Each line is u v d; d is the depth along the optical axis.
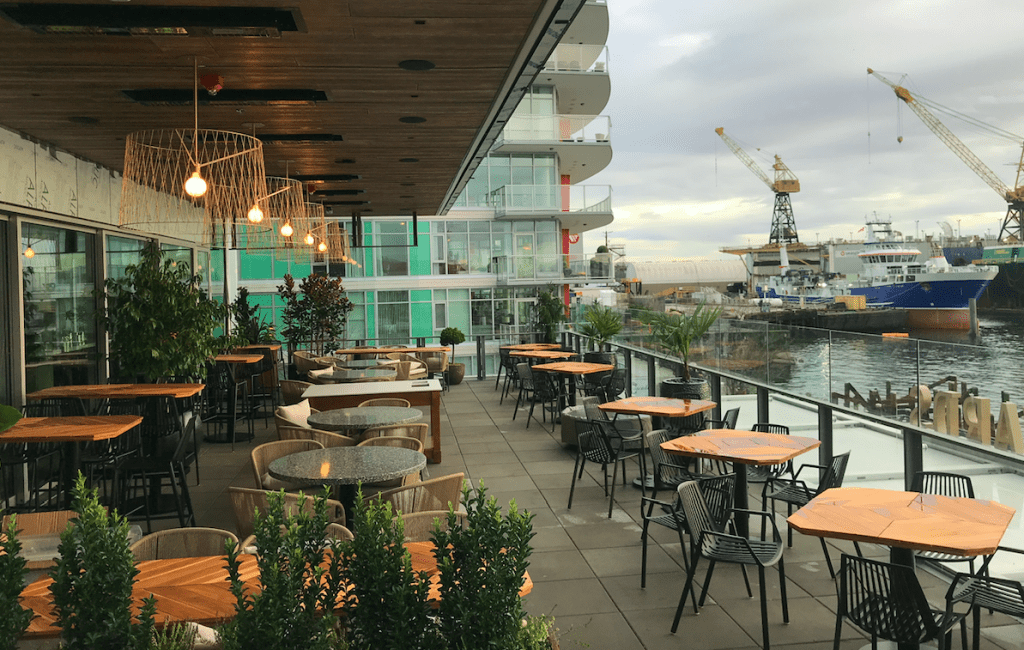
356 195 11.81
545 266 27.22
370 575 2.02
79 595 1.80
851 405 6.49
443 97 5.96
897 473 5.88
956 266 39.19
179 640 1.97
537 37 4.57
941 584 4.62
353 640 2.03
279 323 24.89
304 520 2.09
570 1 4.04
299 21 4.24
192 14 4.15
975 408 5.04
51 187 7.34
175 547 3.04
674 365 10.73
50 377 7.46
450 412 12.48
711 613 4.25
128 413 7.42
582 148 28.80
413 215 14.90
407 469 4.29
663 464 5.53
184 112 6.20
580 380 11.53
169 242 10.94
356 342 20.38
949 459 5.33
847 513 3.54
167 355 7.24
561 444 9.55
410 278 26.45
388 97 5.95
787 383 7.67
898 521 3.40
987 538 3.13
